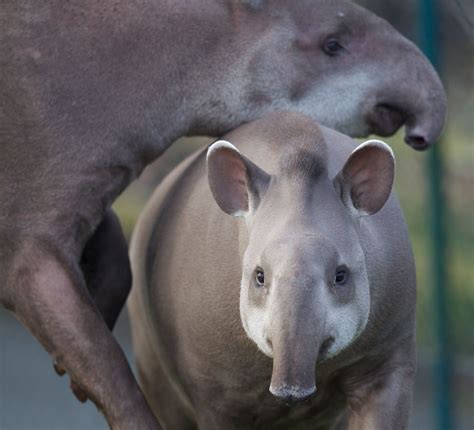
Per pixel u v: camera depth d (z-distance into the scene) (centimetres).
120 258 1290
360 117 1294
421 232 2002
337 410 1173
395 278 1097
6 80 1186
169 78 1234
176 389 1264
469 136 1930
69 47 1202
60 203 1181
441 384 1623
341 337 963
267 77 1269
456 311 1844
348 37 1296
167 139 1243
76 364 1176
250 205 1030
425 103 1282
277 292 937
